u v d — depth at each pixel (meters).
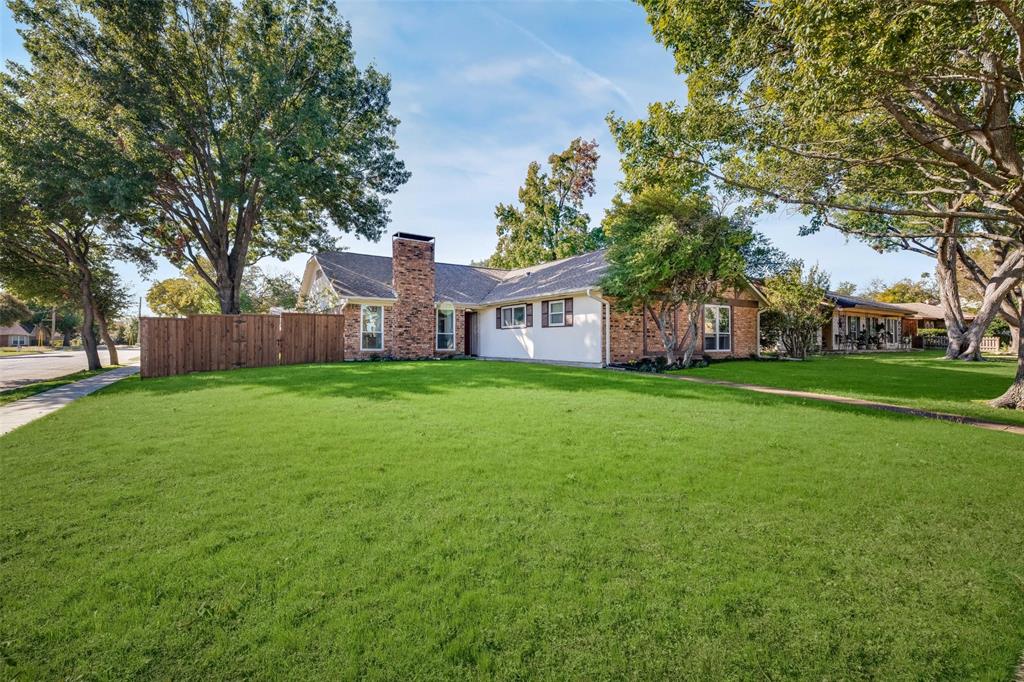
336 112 19.78
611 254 15.84
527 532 3.29
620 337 17.48
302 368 15.33
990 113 7.26
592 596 2.54
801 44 5.79
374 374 13.20
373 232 21.77
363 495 3.96
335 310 20.53
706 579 2.72
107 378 15.41
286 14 18.38
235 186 17.58
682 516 3.57
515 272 27.36
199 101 18.08
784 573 2.80
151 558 2.94
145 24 15.91
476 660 2.10
